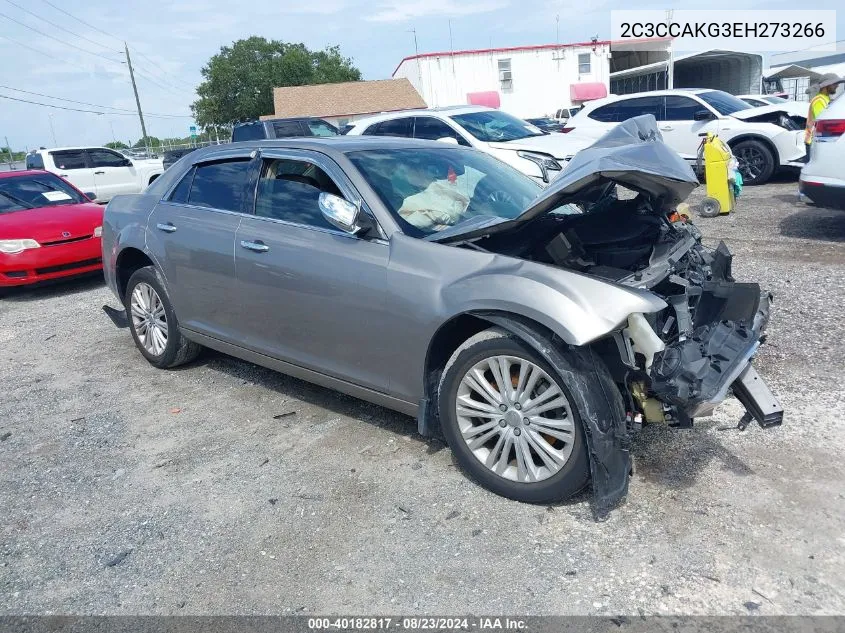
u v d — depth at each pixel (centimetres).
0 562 318
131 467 396
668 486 332
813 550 281
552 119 3259
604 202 422
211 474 381
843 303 559
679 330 330
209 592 288
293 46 7081
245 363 550
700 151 984
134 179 1909
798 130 1206
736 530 297
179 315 502
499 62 3888
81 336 663
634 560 285
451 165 446
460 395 341
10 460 417
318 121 1864
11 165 3381
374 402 390
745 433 374
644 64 4312
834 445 354
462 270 337
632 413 315
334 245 385
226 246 443
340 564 298
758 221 920
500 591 275
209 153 496
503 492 333
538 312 301
